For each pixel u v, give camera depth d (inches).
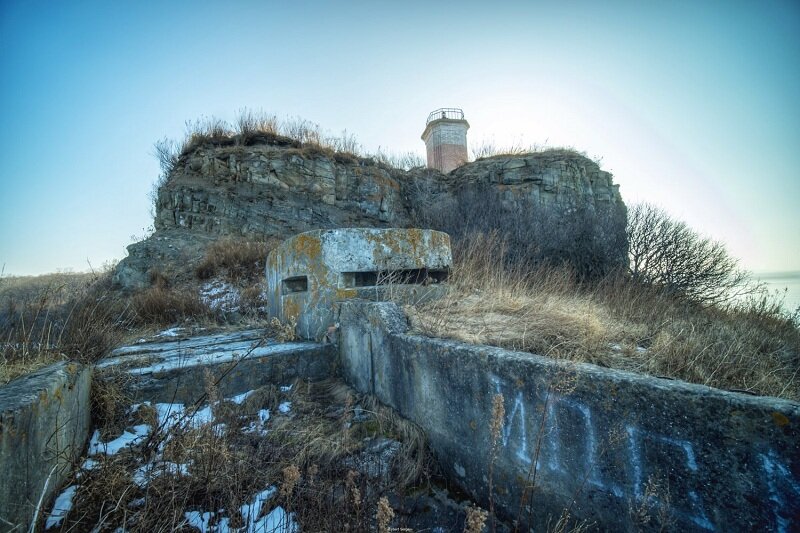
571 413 61.9
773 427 42.2
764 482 42.4
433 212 452.1
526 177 536.4
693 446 48.3
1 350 94.6
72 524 63.0
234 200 446.3
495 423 59.0
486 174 557.9
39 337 107.8
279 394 119.9
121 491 70.4
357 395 121.2
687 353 102.9
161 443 88.4
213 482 74.8
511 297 150.8
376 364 115.4
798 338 173.8
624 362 95.4
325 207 494.3
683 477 48.9
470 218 386.9
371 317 118.3
